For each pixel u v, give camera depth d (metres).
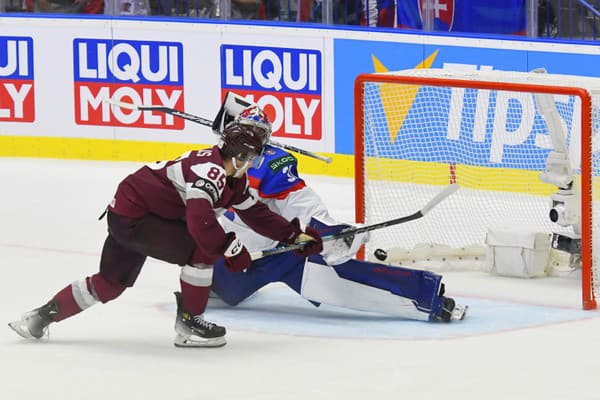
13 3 31.16
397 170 24.94
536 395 12.11
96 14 30.12
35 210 24.30
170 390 12.38
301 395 12.12
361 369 13.14
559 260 18.98
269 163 15.49
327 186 26.50
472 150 24.42
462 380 12.66
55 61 30.34
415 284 15.51
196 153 13.66
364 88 18.50
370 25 27.38
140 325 15.41
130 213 13.71
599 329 15.02
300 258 15.63
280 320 15.66
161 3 29.77
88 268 19.16
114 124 30.02
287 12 28.39
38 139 30.73
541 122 23.56
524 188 23.84
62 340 14.63
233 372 13.06
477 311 16.14
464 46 25.77
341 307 16.28
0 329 15.25
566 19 25.38
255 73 28.36
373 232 19.78
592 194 16.16
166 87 29.39
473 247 19.20
